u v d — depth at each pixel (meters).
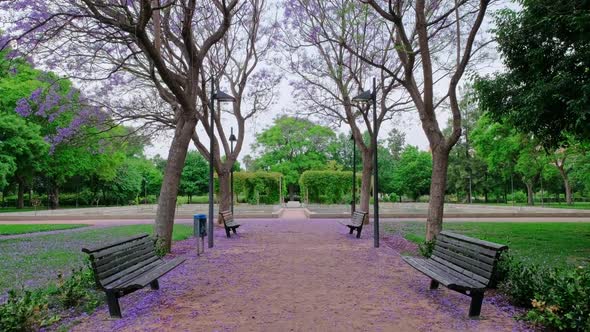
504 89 10.44
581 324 4.00
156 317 4.89
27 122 29.23
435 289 6.24
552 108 9.31
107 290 4.79
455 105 9.84
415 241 12.05
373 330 4.39
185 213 25.31
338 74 16.19
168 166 10.34
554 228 15.79
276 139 44.75
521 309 5.16
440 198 10.09
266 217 22.69
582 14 8.20
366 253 9.97
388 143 69.81
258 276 7.30
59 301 5.43
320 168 45.25
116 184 48.91
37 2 8.78
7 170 26.78
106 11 8.40
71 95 12.66
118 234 14.75
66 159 34.03
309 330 4.39
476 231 14.66
